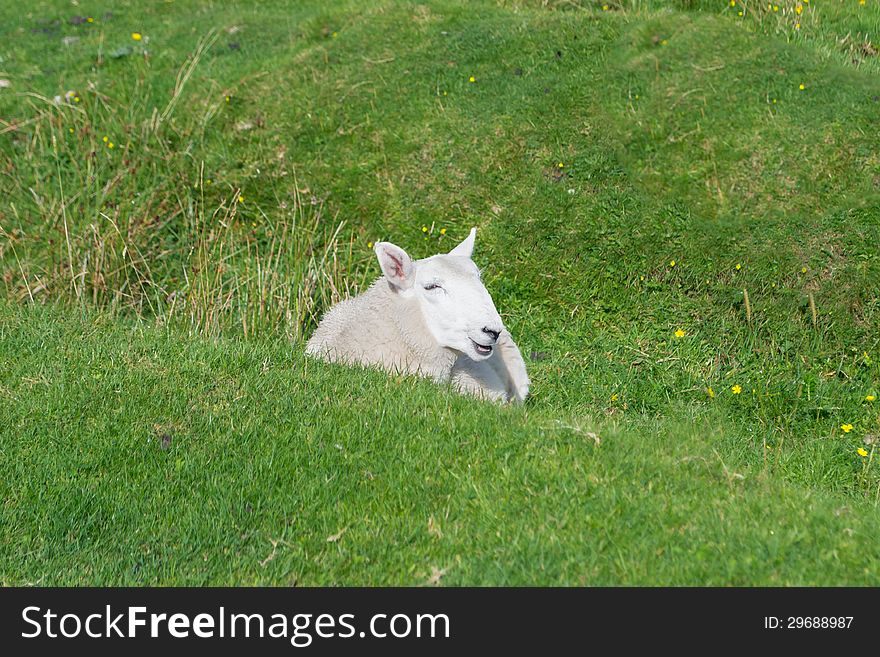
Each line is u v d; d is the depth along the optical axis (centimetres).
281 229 3788
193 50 5072
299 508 1953
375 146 4072
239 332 3108
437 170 3916
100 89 4694
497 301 3419
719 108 3981
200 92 4588
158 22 5584
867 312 3161
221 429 2200
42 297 3266
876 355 3055
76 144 4250
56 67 5041
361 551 1823
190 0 5875
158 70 4891
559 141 3934
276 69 4638
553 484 1948
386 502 1942
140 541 1886
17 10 5891
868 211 3428
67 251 3441
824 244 3350
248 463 2072
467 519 1886
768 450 2609
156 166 4091
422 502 1938
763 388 2952
